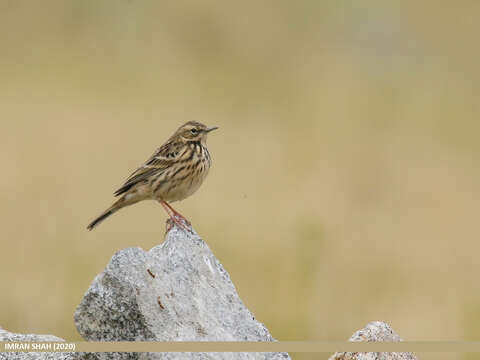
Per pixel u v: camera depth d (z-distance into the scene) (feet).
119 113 88.74
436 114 97.81
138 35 118.21
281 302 48.19
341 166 76.69
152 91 98.78
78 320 22.74
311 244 51.70
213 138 83.25
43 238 56.24
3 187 65.67
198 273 24.21
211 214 61.72
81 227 59.00
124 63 108.27
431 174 77.10
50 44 112.27
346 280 52.54
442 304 51.01
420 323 48.73
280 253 52.95
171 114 90.99
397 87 108.58
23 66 103.35
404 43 122.62
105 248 55.11
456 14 127.44
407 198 70.33
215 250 53.67
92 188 67.56
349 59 118.01
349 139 85.87
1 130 79.36
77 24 119.44
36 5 121.49
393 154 82.43
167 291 23.40
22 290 47.91
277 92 103.91
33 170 70.23
